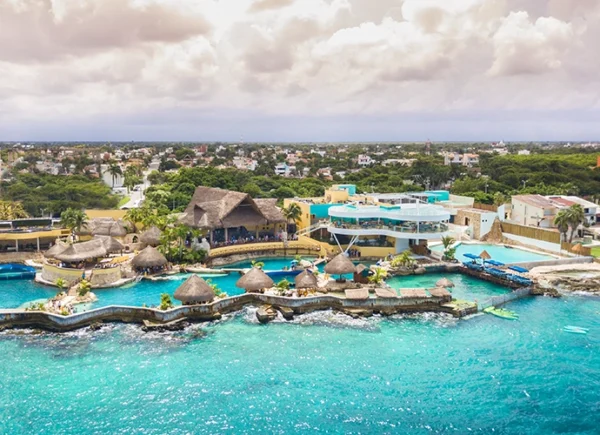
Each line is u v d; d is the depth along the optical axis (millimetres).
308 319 55031
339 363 44250
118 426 35031
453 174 192250
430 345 47844
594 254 80688
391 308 56969
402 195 109750
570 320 53938
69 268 66625
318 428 34906
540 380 41125
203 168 155250
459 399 38438
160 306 53781
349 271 63688
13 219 98375
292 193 144750
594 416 36188
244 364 44125
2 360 44906
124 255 77000
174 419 35875
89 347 47688
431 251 80875
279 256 84188
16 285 67062
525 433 34344
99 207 135875
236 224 83875
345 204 88875
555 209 97188
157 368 43406
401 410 37031
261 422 35594
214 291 58250
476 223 95250
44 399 38375
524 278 65062
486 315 55781
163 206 110188
